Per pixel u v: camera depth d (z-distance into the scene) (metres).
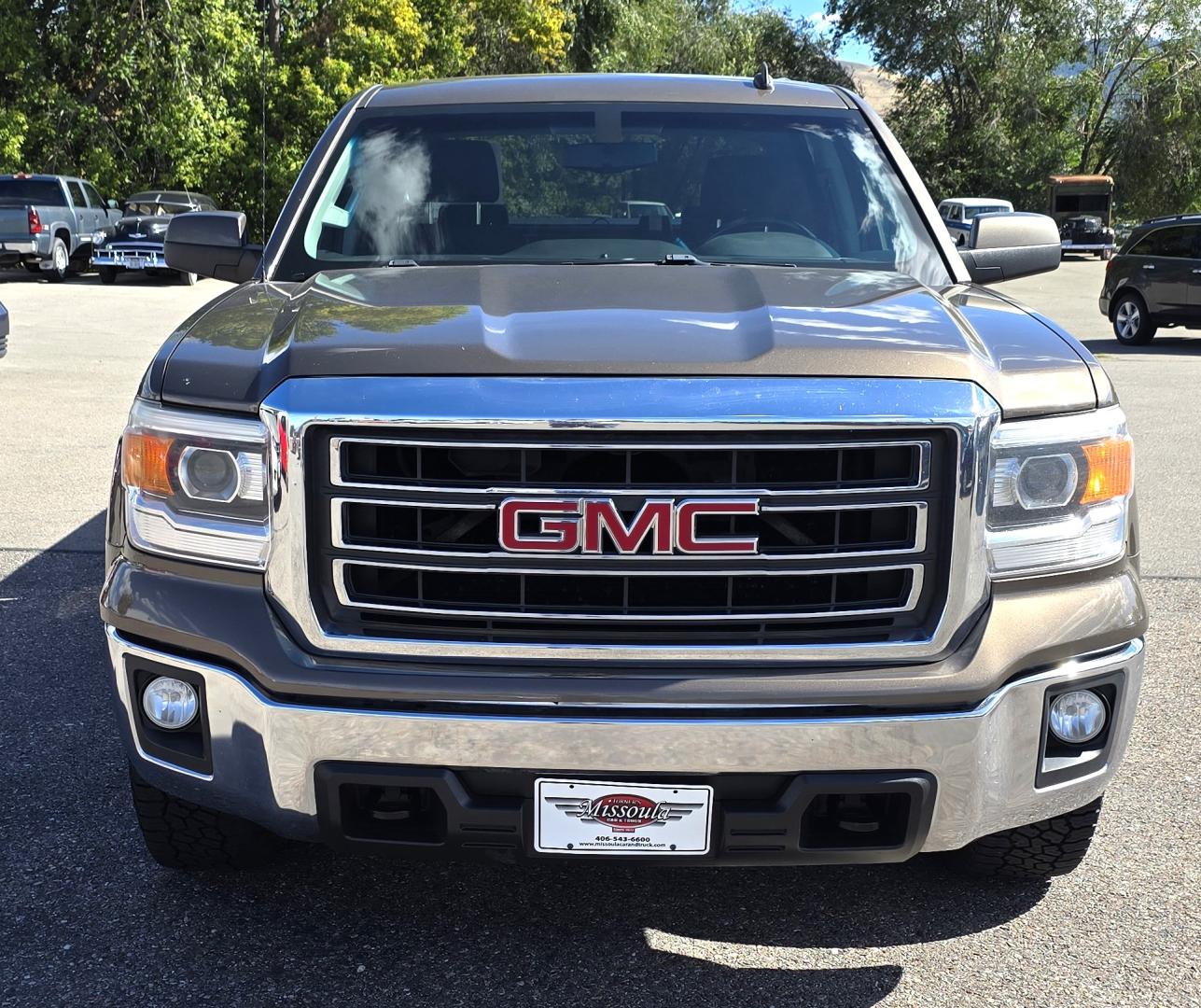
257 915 2.88
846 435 2.25
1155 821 3.42
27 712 4.05
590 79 3.99
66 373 11.88
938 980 2.66
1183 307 16.66
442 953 2.73
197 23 29.67
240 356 2.50
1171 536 6.74
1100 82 53.62
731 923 2.87
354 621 2.34
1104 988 2.63
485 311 2.56
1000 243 3.79
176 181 30.78
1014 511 2.41
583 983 2.63
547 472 2.25
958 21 50.81
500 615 2.30
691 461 2.24
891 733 2.29
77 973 2.64
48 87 29.08
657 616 2.29
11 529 6.36
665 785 2.30
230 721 2.38
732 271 3.12
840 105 3.98
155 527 2.50
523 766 2.29
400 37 33.12
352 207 3.58
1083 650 2.44
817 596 2.32
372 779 2.32
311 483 2.30
